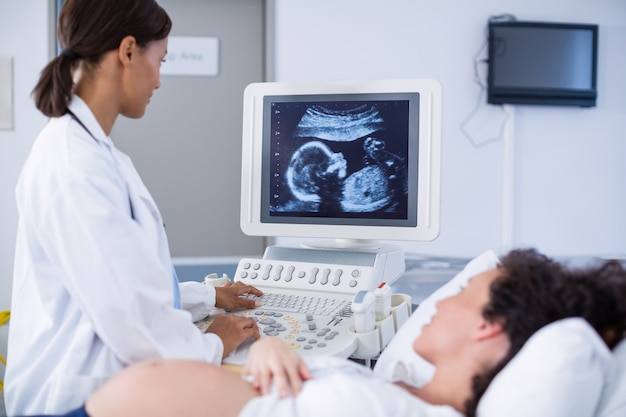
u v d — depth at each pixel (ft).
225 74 8.70
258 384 2.38
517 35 8.57
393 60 8.63
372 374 2.61
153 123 8.62
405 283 7.88
